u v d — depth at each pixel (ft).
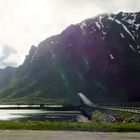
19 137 107.34
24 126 143.64
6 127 140.36
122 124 153.17
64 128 139.44
